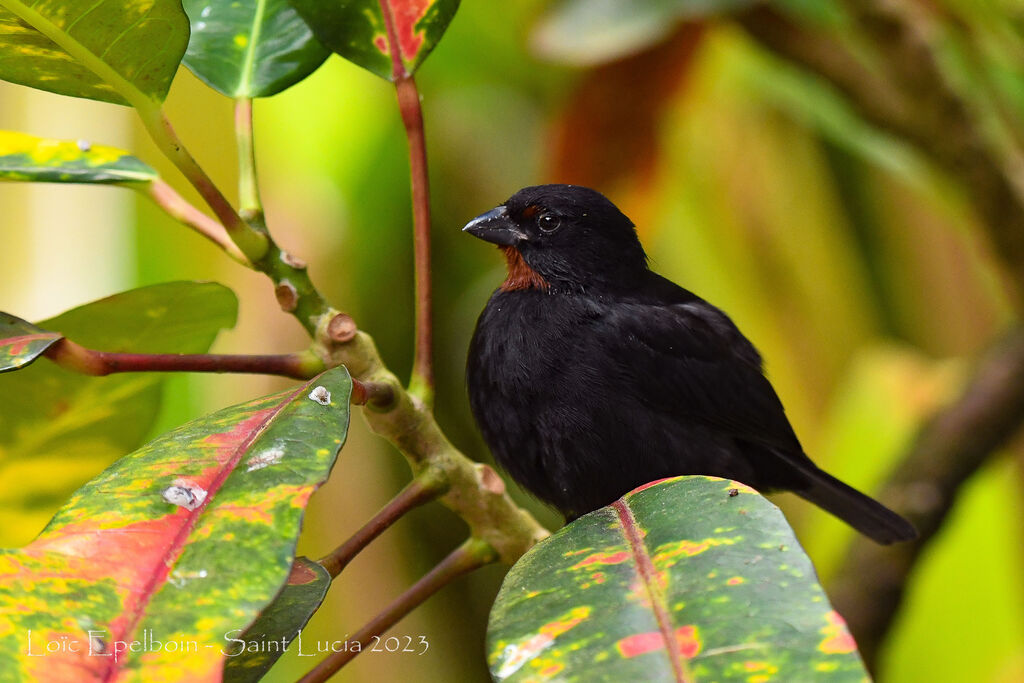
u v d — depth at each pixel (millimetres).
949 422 7578
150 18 3795
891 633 7625
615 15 7129
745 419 6945
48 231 6820
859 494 7062
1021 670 7484
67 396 4770
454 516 9203
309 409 3416
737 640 2785
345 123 8266
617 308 6793
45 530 3078
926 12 6781
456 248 9398
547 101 9180
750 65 8297
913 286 8727
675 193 8625
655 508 3408
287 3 4660
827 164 8727
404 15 4465
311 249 8031
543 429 6520
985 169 7203
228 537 2951
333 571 4012
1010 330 7699
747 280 8695
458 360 9531
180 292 4484
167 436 3498
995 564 7957
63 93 4117
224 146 7301
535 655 2910
